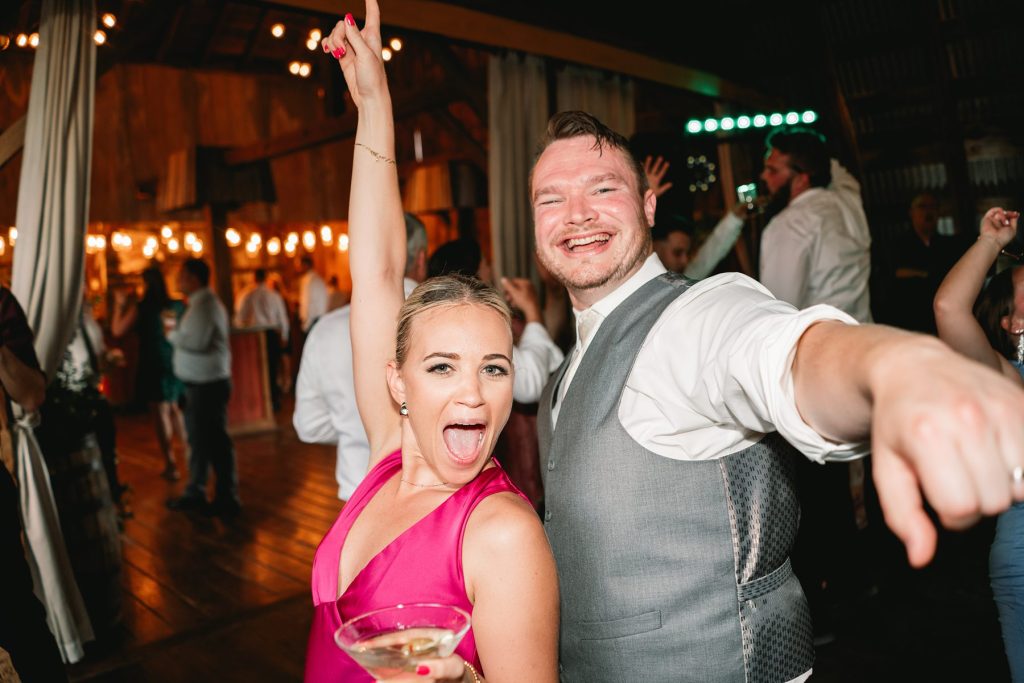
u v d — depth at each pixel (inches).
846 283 131.1
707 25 223.3
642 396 52.6
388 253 58.1
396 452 52.0
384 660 31.8
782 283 130.0
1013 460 17.7
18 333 115.5
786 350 29.6
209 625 141.3
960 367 19.7
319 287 415.2
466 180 311.3
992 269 118.3
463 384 42.4
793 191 133.5
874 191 249.6
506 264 176.2
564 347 129.6
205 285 211.3
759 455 53.4
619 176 57.2
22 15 141.8
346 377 100.3
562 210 57.3
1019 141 227.5
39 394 118.9
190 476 215.0
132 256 434.0
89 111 130.6
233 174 343.6
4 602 89.3
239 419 319.9
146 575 167.2
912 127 239.8
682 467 52.2
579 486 54.4
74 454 131.7
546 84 181.5
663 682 52.2
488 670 40.4
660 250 127.4
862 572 137.6
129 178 388.2
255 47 416.2
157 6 188.7
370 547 45.4
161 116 398.0
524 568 39.9
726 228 148.8
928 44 224.2
